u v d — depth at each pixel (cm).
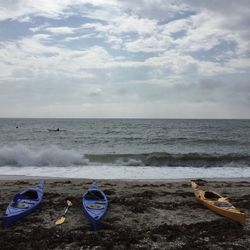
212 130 8088
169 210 1293
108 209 1276
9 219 1093
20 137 5588
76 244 946
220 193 1619
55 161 2703
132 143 4672
